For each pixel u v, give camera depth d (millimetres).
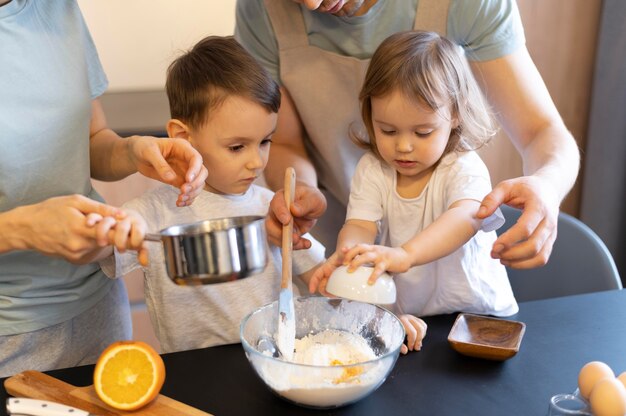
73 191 1354
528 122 1514
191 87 1377
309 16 1574
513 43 1501
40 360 1365
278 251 1487
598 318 1310
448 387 1100
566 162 1362
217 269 931
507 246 1166
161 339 1468
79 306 1394
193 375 1142
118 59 2760
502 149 2854
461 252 1397
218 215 1436
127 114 2424
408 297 1477
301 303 1231
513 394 1079
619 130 2561
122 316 1544
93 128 1480
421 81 1303
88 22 2697
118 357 1034
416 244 1226
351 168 1719
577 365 1155
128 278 2502
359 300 1146
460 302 1435
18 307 1313
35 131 1273
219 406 1062
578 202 2873
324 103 1628
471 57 1527
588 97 2844
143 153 1253
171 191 1446
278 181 1649
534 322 1301
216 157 1389
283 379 1024
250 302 1447
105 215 994
